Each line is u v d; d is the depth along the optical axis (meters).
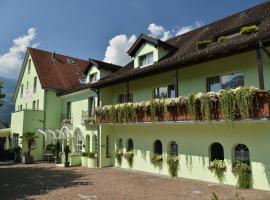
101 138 20.17
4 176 16.30
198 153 13.95
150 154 16.92
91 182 13.90
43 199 10.49
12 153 26.08
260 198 9.91
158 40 17.31
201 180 13.66
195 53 14.14
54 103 27.23
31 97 29.42
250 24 13.60
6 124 54.97
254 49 11.19
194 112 12.38
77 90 23.09
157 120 14.48
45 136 24.73
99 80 21.98
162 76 16.81
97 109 19.50
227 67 13.38
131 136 18.64
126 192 11.45
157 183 13.27
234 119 10.80
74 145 24.06
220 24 17.64
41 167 20.55
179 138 15.05
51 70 29.50
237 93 10.65
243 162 12.18
